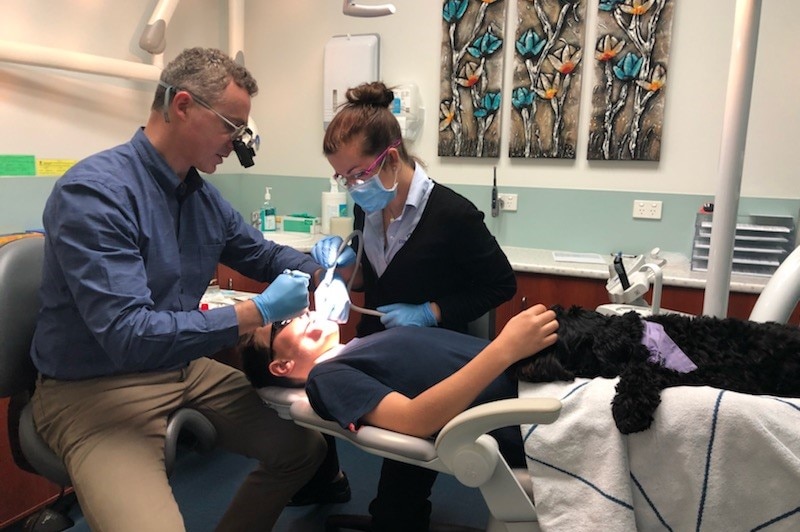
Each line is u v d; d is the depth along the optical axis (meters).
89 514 1.23
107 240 1.24
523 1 2.78
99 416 1.32
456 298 1.68
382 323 1.69
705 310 1.49
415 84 3.07
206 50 1.42
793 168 2.52
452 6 2.90
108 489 1.22
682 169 2.67
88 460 1.27
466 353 1.29
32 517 1.57
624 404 0.98
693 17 2.56
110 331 1.20
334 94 3.22
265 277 1.80
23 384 1.44
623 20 2.62
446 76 2.97
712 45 2.55
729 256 1.43
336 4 3.21
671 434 0.96
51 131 2.45
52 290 1.33
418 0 3.01
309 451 1.57
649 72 2.62
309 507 2.13
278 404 1.39
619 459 0.98
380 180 1.57
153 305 1.37
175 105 1.35
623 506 0.96
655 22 2.57
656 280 1.56
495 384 1.19
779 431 0.93
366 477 2.35
